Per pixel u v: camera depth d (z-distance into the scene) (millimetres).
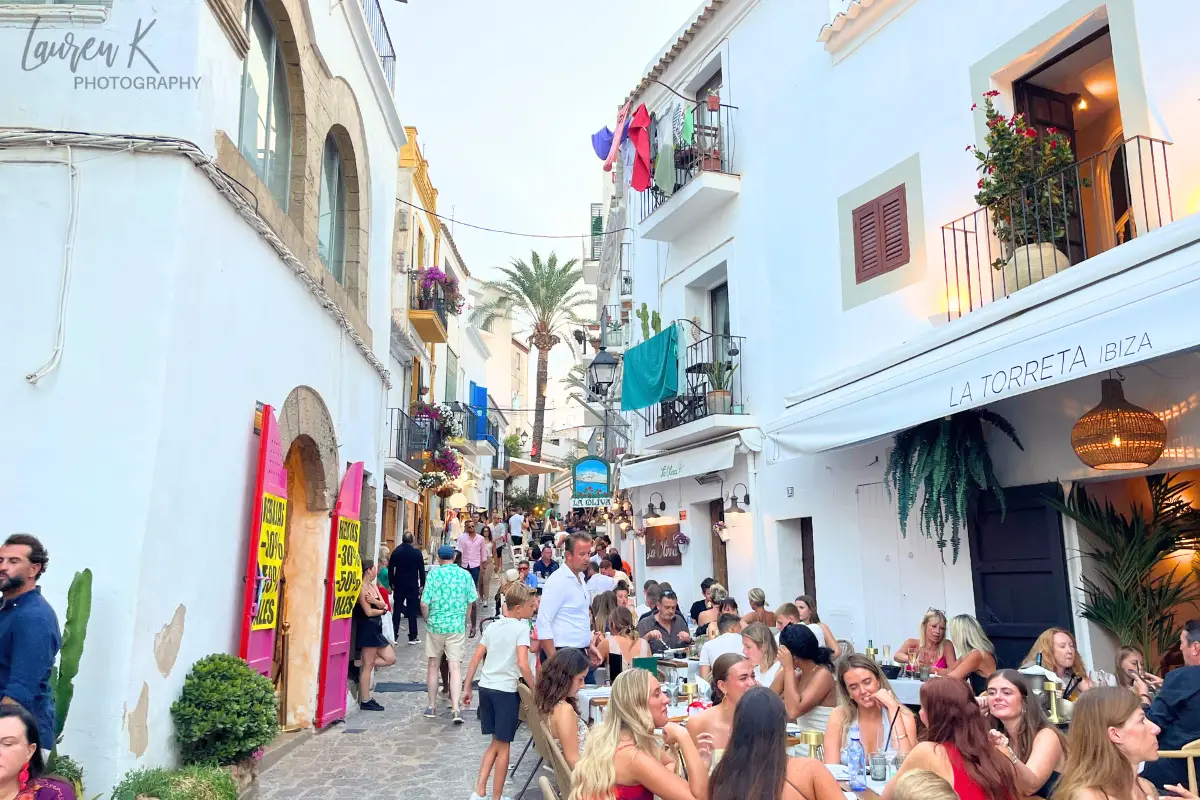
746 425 12461
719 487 13688
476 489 35406
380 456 12883
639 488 17125
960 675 6625
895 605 9414
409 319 20375
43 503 5238
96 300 5500
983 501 8180
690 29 14398
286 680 8984
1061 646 6008
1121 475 6961
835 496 10562
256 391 7199
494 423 39000
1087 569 7391
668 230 14836
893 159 9898
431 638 9977
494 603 21109
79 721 4934
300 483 9398
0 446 5301
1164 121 6781
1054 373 5914
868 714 4953
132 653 5074
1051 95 8750
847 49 10781
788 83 12062
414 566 16094
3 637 4293
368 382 11930
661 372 13969
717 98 13414
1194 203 6512
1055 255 7266
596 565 13906
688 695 7035
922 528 8617
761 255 12547
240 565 6859
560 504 56562
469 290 41375
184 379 5750
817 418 8953
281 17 8070
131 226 5605
